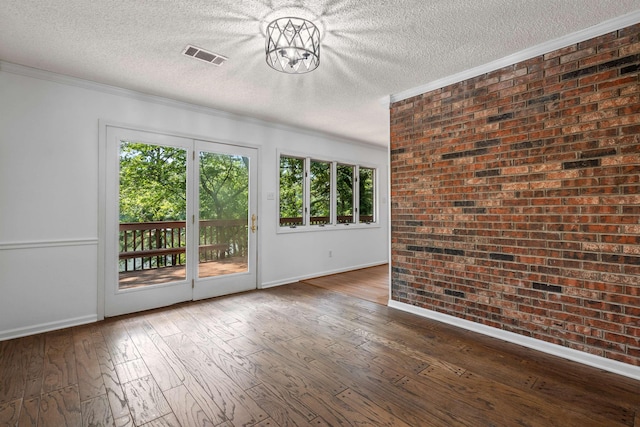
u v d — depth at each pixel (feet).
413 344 8.25
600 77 7.06
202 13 6.46
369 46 7.84
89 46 7.70
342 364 7.18
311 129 15.65
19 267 8.68
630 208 6.67
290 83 10.02
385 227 20.54
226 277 12.94
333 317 10.28
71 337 8.61
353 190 18.72
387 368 7.00
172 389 6.16
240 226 13.38
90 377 6.58
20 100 8.70
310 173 16.33
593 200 7.14
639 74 6.57
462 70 9.24
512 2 6.18
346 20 6.75
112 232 10.25
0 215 8.42
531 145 8.08
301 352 7.75
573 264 7.42
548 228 7.80
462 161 9.46
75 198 9.53
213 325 9.53
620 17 6.68
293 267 15.30
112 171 10.24
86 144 9.72
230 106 12.16
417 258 10.66
